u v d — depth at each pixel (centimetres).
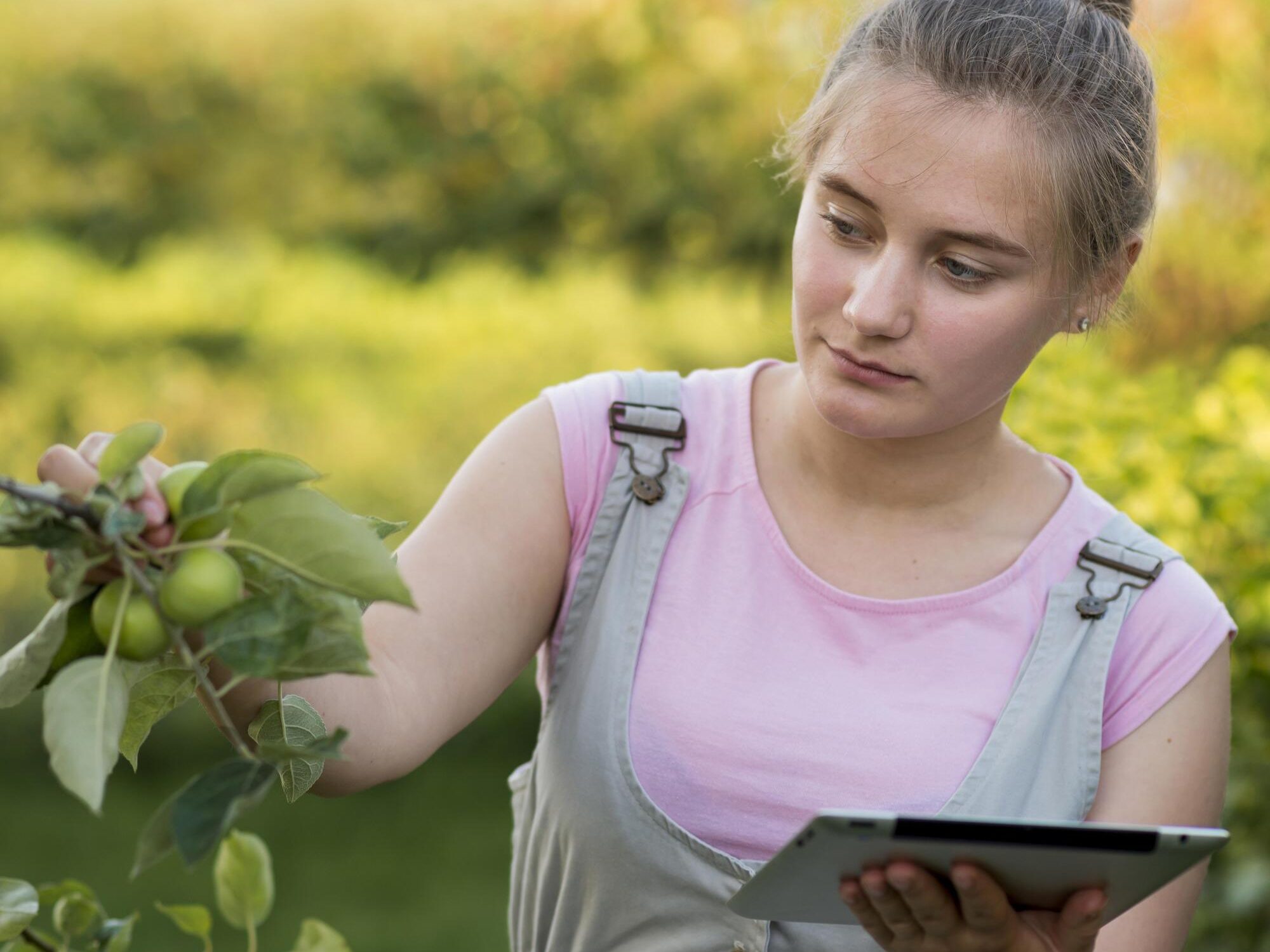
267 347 800
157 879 584
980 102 136
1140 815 150
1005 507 159
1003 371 143
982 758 148
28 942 113
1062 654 152
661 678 151
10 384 753
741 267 900
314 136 921
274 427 779
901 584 155
